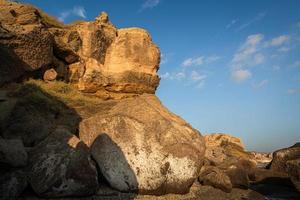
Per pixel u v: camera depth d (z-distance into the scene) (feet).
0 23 60.59
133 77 84.64
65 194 35.70
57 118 56.24
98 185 40.75
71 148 38.42
